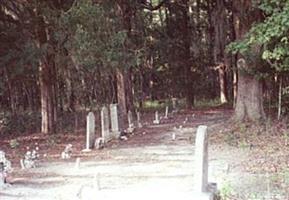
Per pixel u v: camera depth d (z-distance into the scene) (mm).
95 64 22172
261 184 10172
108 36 21469
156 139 19062
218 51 29250
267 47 17328
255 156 13734
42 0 20812
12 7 21094
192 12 38219
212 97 44312
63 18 20094
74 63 21891
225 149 15234
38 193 9719
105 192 9367
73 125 26828
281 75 22062
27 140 20594
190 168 12258
